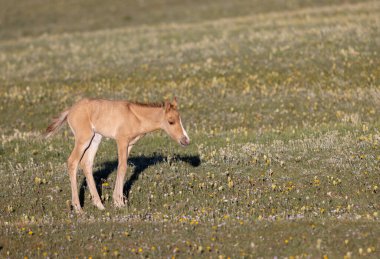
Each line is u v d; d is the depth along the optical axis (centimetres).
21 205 4656
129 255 3425
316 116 7400
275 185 4700
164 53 11138
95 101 4522
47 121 7975
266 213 4219
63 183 5078
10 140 6669
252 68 9600
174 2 19988
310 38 10819
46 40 14312
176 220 4088
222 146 5931
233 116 7669
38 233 3875
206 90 8831
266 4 18000
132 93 8906
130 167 5353
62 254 3497
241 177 4978
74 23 18062
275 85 8725
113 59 11025
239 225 3800
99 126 4478
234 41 11481
